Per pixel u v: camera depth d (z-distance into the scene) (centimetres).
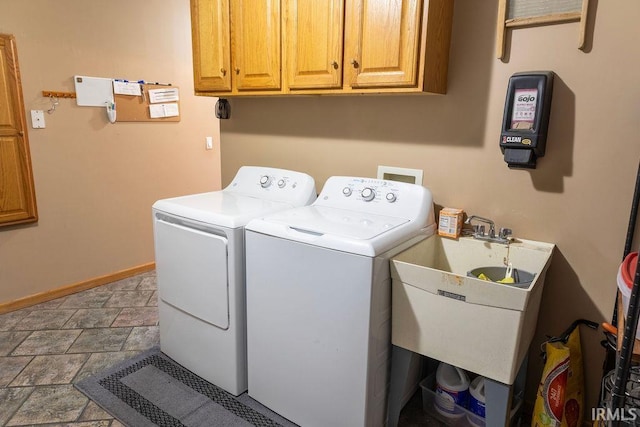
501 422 144
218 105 271
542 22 161
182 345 213
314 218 182
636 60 149
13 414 180
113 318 269
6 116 258
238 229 180
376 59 175
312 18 190
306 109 237
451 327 146
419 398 198
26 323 259
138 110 328
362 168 221
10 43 253
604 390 141
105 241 322
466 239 187
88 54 292
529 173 175
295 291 166
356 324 152
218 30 224
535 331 181
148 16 325
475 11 177
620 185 158
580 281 171
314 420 171
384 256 152
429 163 200
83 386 199
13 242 272
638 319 96
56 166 286
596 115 158
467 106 185
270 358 181
